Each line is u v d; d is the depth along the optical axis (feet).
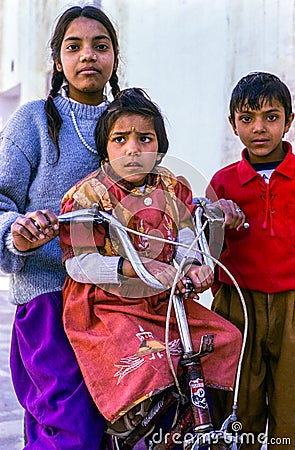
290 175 8.93
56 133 8.55
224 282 9.21
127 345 7.23
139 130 7.70
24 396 8.10
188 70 18.12
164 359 7.08
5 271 8.22
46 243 8.08
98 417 7.34
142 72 19.72
